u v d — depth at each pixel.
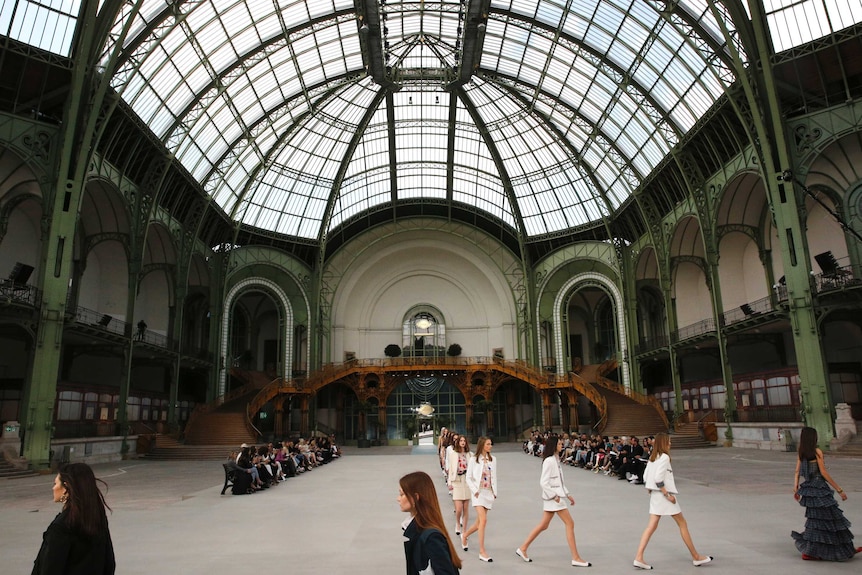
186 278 43.16
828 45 27.75
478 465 9.38
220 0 32.78
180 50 33.50
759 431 33.84
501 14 38.31
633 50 36.00
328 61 43.47
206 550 9.73
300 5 36.44
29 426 26.05
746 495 15.29
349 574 8.10
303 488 19.73
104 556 4.35
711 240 37.66
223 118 41.66
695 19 31.47
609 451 24.34
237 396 49.19
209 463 33.19
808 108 29.83
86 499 4.33
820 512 8.45
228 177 47.00
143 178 36.47
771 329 36.72
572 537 8.51
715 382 42.41
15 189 29.00
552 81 44.25
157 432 41.25
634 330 49.25
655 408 44.66
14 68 26.98
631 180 46.38
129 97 32.53
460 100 48.22
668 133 39.50
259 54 38.94
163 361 43.44
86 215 35.62
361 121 47.94
